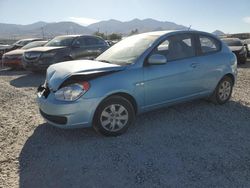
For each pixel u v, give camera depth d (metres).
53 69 5.53
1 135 5.48
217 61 6.52
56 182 3.88
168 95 5.76
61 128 5.08
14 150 4.84
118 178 3.93
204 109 6.63
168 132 5.38
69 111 4.81
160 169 4.12
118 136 5.22
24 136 5.41
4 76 13.14
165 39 5.83
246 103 7.19
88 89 4.84
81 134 5.35
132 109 5.31
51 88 5.08
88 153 4.62
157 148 4.75
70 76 4.91
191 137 5.16
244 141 5.00
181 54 6.01
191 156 4.48
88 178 3.95
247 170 4.09
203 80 6.30
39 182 3.90
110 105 5.05
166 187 3.71
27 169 4.23
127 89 5.15
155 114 6.31
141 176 3.96
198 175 3.96
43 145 4.98
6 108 7.29
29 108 7.25
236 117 6.17
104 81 4.95
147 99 5.48
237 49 16.66
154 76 5.46
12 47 21.52
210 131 5.42
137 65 5.34
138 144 4.90
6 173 4.14
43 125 5.94
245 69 14.21
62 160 4.44
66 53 12.77
